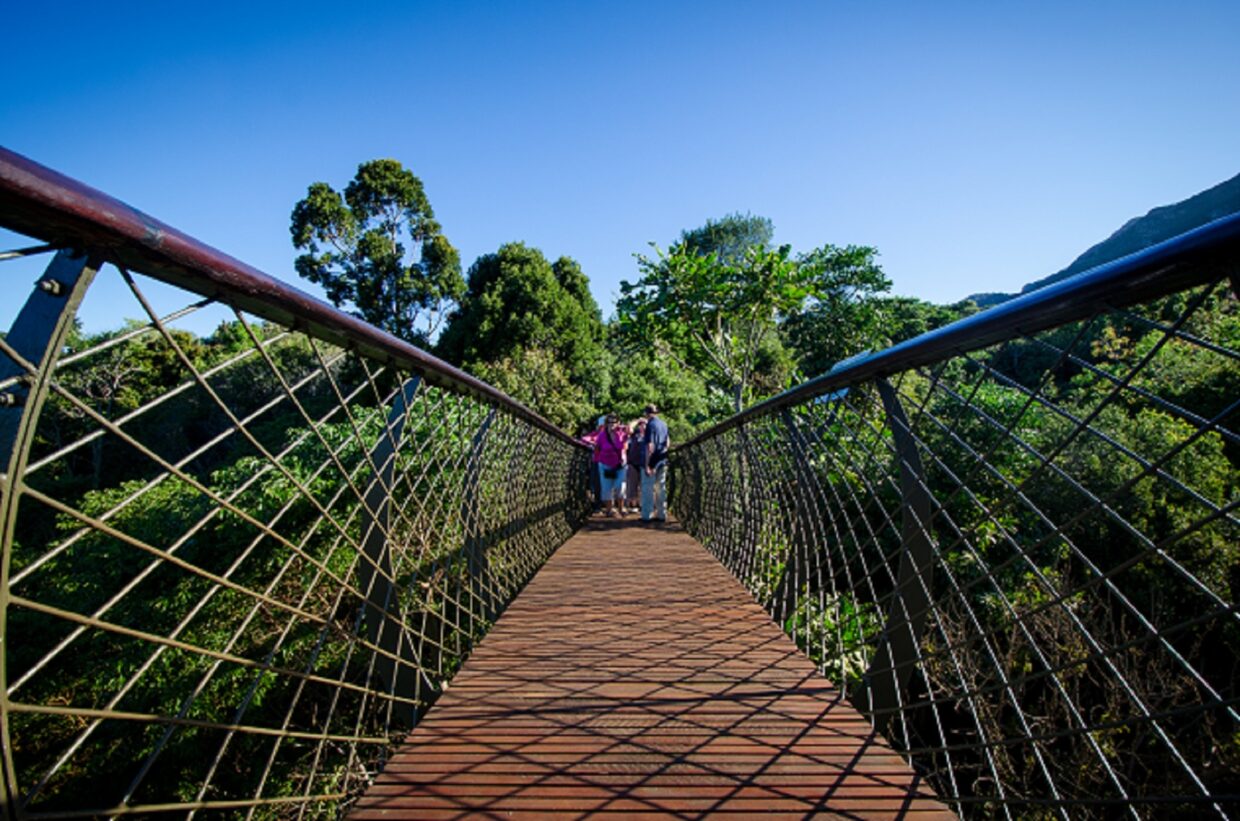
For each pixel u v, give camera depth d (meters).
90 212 0.72
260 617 5.66
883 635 1.89
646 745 1.76
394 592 1.94
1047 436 7.76
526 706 2.02
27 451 0.67
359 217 32.62
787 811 1.45
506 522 3.76
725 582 3.87
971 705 1.42
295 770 5.16
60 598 6.07
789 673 2.31
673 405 24.45
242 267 1.05
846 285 20.89
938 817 1.43
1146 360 0.89
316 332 1.43
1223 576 6.91
